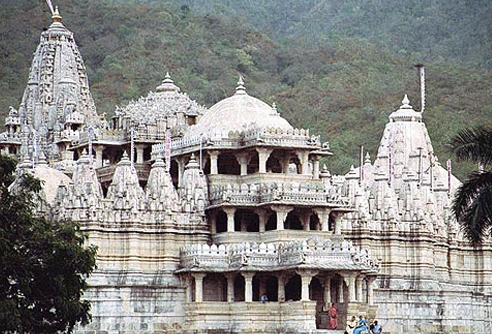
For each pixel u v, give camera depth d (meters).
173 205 154.75
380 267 164.25
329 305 150.62
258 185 156.12
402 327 166.50
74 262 118.19
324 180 166.88
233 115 163.38
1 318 108.75
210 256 150.50
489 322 180.38
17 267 113.44
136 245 150.88
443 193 185.00
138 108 185.38
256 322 148.75
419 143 196.38
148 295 149.88
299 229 157.88
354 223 166.38
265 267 149.25
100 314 147.25
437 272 174.88
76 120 197.00
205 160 161.00
